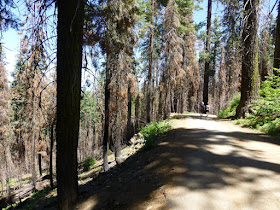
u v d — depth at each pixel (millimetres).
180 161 4824
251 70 11273
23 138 27609
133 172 5594
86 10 5648
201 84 52125
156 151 6492
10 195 21156
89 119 30000
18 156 32000
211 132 8109
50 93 12703
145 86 32188
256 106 10609
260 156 4945
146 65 29828
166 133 9305
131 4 9555
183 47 26141
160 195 3551
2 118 20594
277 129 7777
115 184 5180
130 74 12875
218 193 3217
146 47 26828
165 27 19656
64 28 4285
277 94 9719
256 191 3197
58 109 4441
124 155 13102
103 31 6227
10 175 29375
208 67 23297
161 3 21797
